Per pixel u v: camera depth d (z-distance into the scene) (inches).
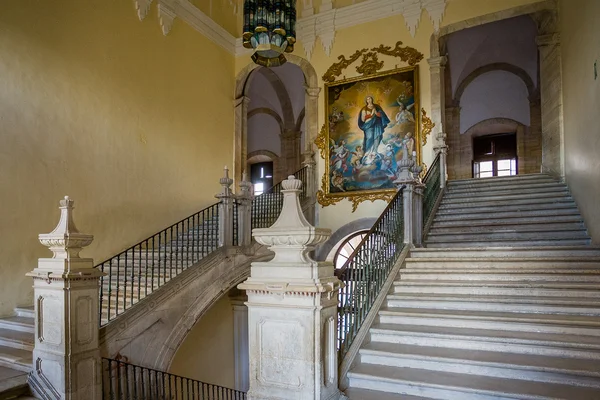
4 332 264.7
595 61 282.8
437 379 168.7
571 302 206.1
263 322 153.0
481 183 424.2
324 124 509.7
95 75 365.7
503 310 214.5
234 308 483.5
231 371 474.6
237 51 556.4
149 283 314.2
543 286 222.1
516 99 633.6
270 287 148.1
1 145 291.9
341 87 503.2
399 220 293.3
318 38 519.8
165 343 285.4
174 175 446.3
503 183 408.8
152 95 424.8
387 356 187.5
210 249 364.8
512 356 178.5
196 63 488.4
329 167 503.2
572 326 189.3
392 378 170.6
